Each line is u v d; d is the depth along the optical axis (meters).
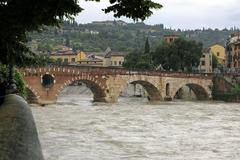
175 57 179.50
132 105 124.38
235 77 169.38
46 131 61.50
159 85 151.50
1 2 17.75
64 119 79.12
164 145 52.00
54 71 123.25
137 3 16.72
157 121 79.75
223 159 44.28
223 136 60.72
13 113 12.71
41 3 17.33
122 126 70.75
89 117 84.56
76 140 53.81
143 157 44.16
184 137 59.09
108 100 136.75
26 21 17.95
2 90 27.53
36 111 96.06
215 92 167.00
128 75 141.62
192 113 98.50
